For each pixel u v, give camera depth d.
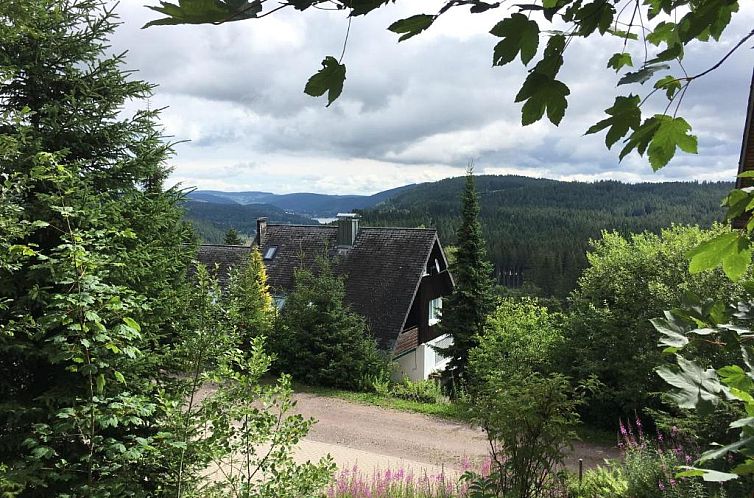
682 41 0.95
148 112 6.41
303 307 15.89
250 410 4.44
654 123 1.05
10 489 3.68
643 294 12.18
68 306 3.63
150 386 5.27
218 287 5.32
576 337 12.74
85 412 3.81
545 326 14.36
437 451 10.75
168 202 6.62
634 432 11.44
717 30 0.99
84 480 4.77
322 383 15.65
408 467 9.76
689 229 13.54
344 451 10.72
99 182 6.12
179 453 4.32
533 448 5.12
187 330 5.84
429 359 22.83
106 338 3.60
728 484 4.05
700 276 10.84
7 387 5.20
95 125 5.89
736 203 1.22
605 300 12.86
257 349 4.78
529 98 0.90
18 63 5.62
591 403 11.89
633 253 13.67
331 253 23.81
